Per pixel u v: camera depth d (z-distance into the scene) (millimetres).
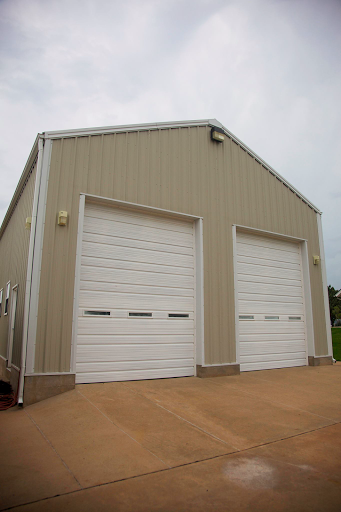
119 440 3820
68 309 5852
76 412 4668
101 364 6285
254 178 9367
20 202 9422
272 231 9477
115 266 6754
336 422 4723
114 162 6910
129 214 7137
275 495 2846
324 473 3256
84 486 2867
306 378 7680
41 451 3488
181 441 3893
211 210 8211
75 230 6188
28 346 5383
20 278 7199
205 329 7500
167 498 2750
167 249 7520
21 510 2504
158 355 6957
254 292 8930
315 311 10102
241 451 3701
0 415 4691
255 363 8547
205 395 5797
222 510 2619
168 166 7695
